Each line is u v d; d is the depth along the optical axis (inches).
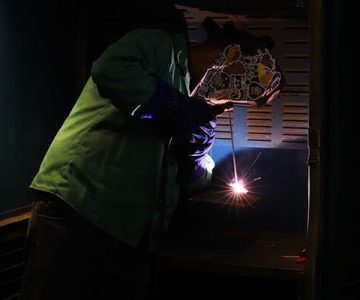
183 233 86.4
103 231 62.9
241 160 89.4
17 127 79.7
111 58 58.3
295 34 80.8
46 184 63.8
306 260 59.2
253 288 80.3
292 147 85.0
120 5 87.4
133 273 66.2
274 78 68.5
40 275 63.2
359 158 57.9
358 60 57.6
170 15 85.0
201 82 67.2
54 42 86.0
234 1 81.3
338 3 57.4
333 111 58.0
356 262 58.3
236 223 90.1
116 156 63.0
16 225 79.5
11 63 77.9
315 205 58.3
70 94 90.0
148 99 58.8
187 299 82.7
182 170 69.2
